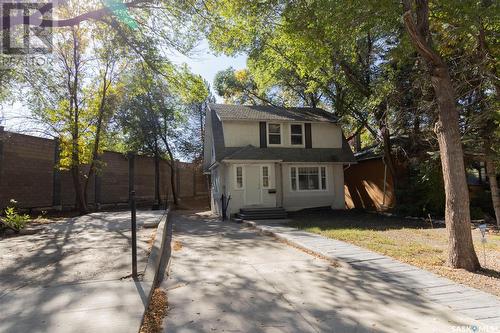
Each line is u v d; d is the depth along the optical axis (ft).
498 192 46.55
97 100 67.87
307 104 94.48
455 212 24.39
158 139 102.68
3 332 13.35
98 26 49.75
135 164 93.81
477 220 52.85
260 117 70.85
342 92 72.74
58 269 22.31
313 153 72.59
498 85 39.81
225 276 22.54
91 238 33.37
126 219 48.32
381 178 72.90
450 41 36.24
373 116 59.47
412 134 54.13
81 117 65.77
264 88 87.51
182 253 29.99
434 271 23.38
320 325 15.08
